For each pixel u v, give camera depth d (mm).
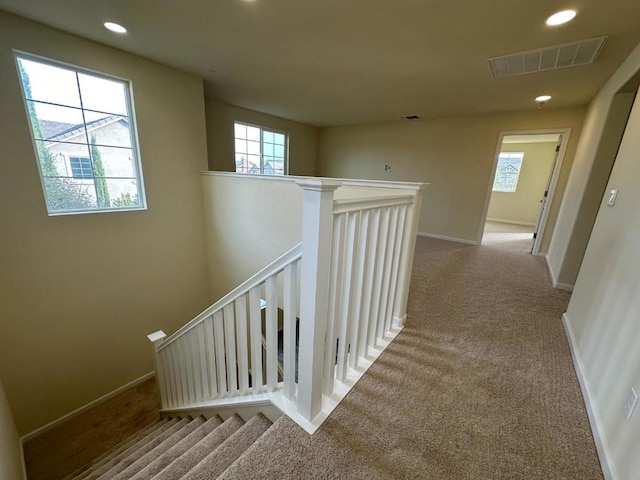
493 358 1801
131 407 3164
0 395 2072
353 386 1513
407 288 2150
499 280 3217
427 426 1289
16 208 2393
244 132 5176
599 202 2775
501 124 4492
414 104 4160
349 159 6375
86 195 2846
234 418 1605
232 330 1560
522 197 7605
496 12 1787
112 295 3150
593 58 2344
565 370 1705
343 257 1319
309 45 2404
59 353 2828
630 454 970
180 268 3793
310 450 1156
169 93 3213
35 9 2025
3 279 2408
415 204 1940
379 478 1057
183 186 3600
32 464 2504
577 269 2908
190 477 1136
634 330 1165
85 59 2539
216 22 2086
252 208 3414
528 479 1074
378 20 1956
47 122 2504
